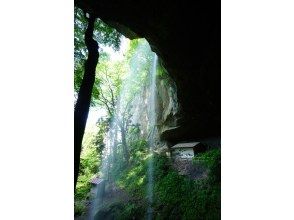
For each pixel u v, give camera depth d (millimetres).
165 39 5668
